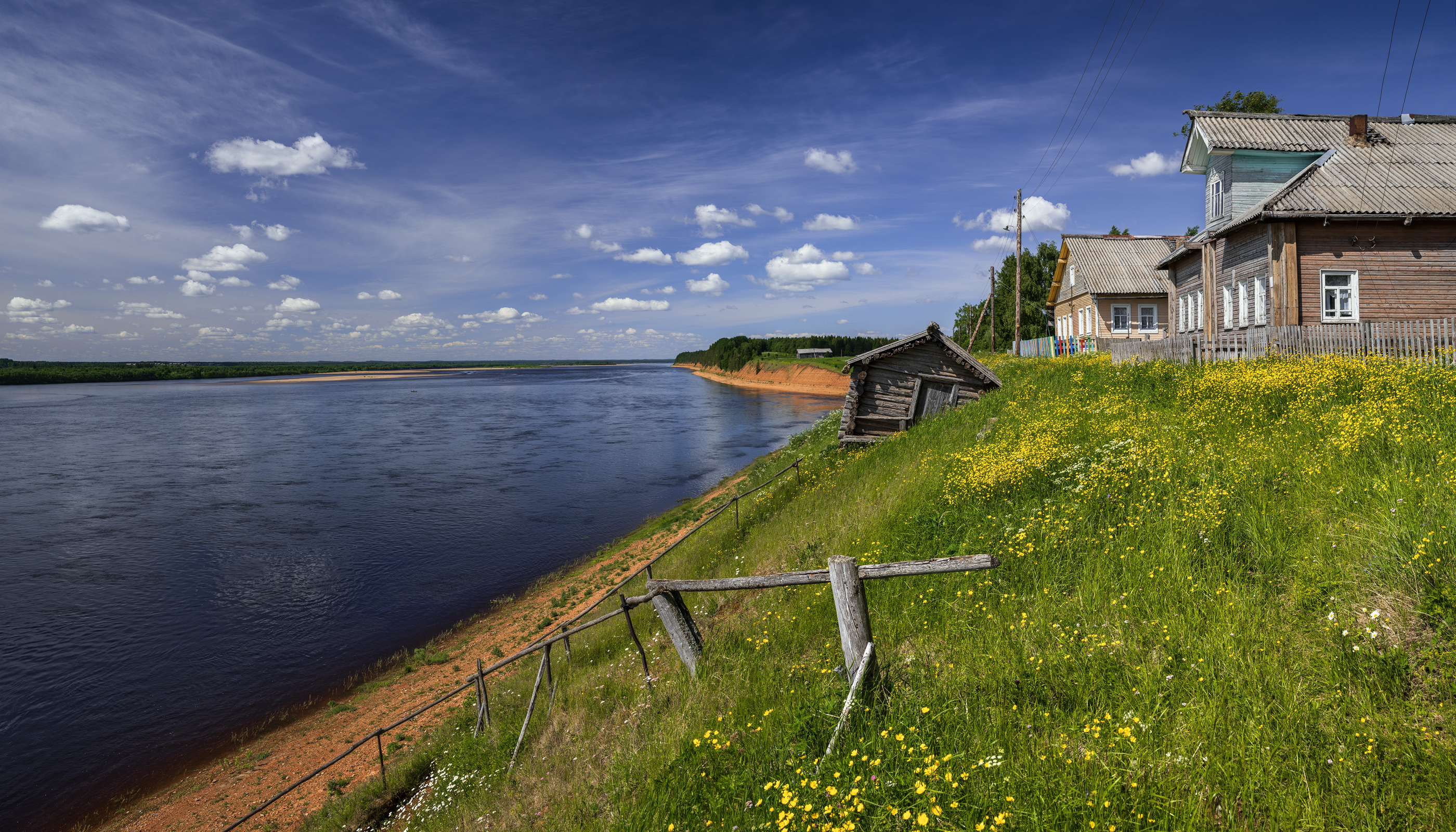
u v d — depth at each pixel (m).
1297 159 20.45
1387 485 5.87
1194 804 3.34
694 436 49.28
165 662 14.63
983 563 4.86
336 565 20.59
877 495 12.20
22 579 19.59
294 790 10.10
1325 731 3.66
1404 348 13.17
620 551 20.00
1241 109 38.03
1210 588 5.27
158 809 10.05
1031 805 3.46
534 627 14.73
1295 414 9.46
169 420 65.81
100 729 12.29
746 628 7.50
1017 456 9.64
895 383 20.03
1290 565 5.24
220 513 26.98
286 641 15.55
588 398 94.50
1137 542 6.36
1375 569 4.74
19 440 50.22
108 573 20.05
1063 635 5.02
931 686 4.80
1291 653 4.32
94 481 33.88
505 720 8.84
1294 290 17.36
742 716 5.32
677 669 7.25
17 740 12.00
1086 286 35.47
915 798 3.64
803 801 3.87
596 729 6.88
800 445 29.61
